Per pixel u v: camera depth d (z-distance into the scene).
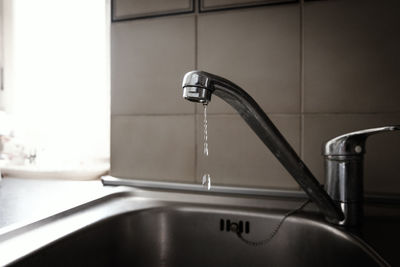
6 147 0.92
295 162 0.35
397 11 0.54
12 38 0.94
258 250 0.49
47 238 0.38
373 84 0.55
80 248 0.41
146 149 0.69
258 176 0.62
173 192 0.61
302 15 0.59
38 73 0.93
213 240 0.52
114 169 0.72
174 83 0.67
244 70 0.62
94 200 0.54
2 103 0.94
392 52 0.54
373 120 0.55
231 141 0.63
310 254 0.45
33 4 0.93
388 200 0.52
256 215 0.50
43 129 0.92
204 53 0.65
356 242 0.39
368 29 0.55
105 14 0.88
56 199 0.54
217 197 0.57
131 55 0.70
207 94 0.29
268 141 0.34
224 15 0.63
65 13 0.91
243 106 0.31
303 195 0.56
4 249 0.34
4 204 0.51
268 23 0.61
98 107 0.88
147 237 0.52
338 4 0.57
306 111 0.59
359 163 0.43
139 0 0.69
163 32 0.68
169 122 0.68
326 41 0.57
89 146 0.89
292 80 0.59
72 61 0.90
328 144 0.43
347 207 0.43
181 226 0.53
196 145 0.66
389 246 0.37
